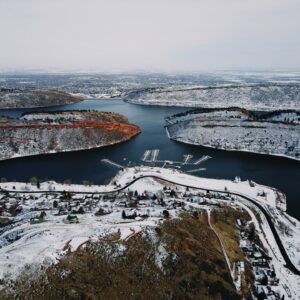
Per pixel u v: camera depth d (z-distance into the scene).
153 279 81.50
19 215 127.56
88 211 128.75
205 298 81.19
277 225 124.38
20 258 82.31
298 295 89.06
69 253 84.38
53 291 72.38
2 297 69.31
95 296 73.44
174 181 165.50
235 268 96.00
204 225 113.81
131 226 103.19
